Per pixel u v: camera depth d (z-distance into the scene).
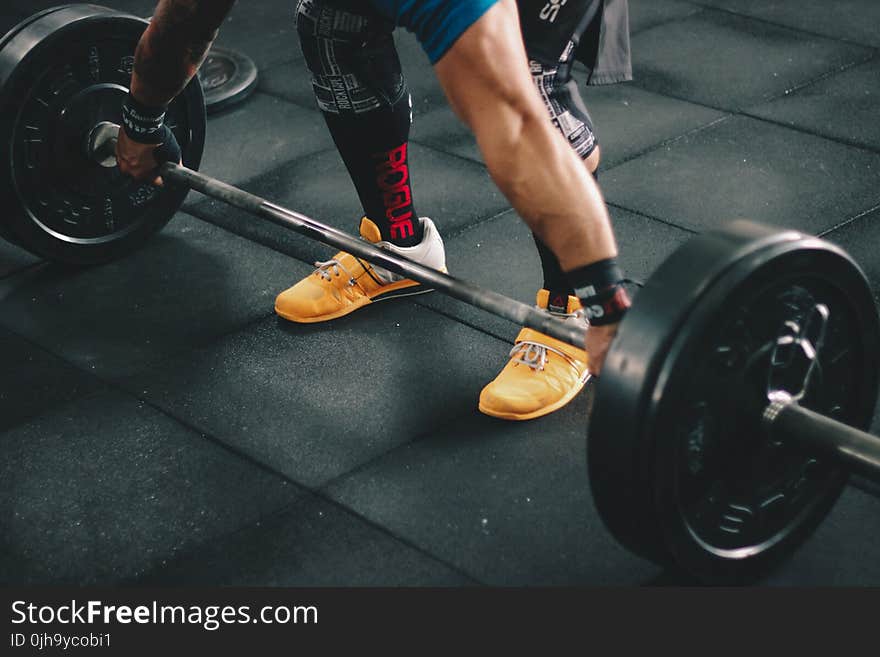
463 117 1.44
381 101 2.05
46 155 2.37
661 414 1.36
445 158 2.95
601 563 1.70
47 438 2.02
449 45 1.39
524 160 1.40
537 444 1.95
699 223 2.58
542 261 2.01
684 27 3.62
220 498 1.86
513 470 1.89
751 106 3.11
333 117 2.10
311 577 1.70
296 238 2.63
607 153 2.91
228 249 2.60
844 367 1.62
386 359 2.19
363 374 2.14
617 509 1.45
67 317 2.37
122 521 1.83
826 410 1.64
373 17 1.93
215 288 2.45
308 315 2.29
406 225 2.25
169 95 2.11
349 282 2.31
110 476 1.92
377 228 2.25
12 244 2.63
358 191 2.23
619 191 2.73
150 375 2.18
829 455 1.48
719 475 1.52
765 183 2.73
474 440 1.96
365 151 2.13
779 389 1.53
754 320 1.45
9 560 1.76
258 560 1.74
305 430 2.01
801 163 2.81
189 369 2.19
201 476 1.91
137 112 2.15
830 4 3.72
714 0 3.80
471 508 1.82
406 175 2.19
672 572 1.55
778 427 1.51
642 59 3.42
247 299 2.40
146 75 2.06
